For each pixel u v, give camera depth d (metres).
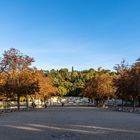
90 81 121.25
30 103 112.31
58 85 167.88
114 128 31.34
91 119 44.09
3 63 76.31
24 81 76.69
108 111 71.81
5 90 75.69
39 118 46.38
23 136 24.94
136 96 76.81
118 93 83.00
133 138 23.92
